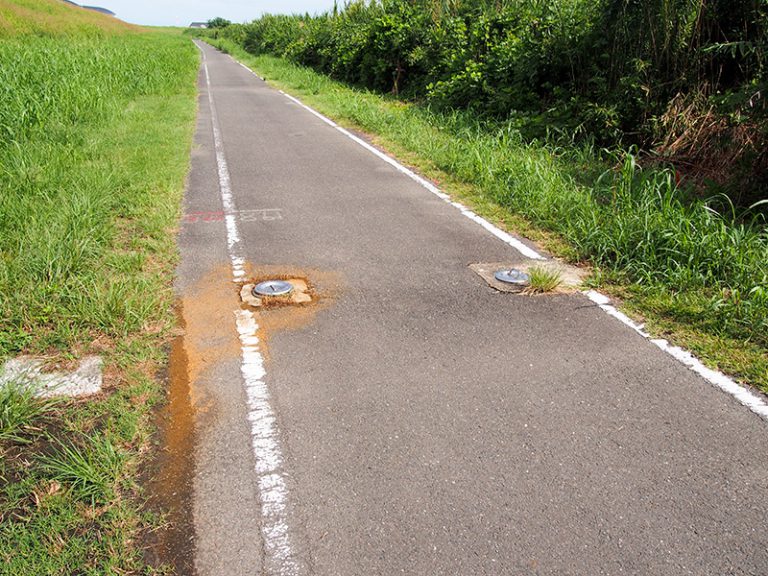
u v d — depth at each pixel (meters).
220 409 3.13
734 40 7.71
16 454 2.76
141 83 16.06
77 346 3.62
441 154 8.89
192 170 8.37
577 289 4.65
